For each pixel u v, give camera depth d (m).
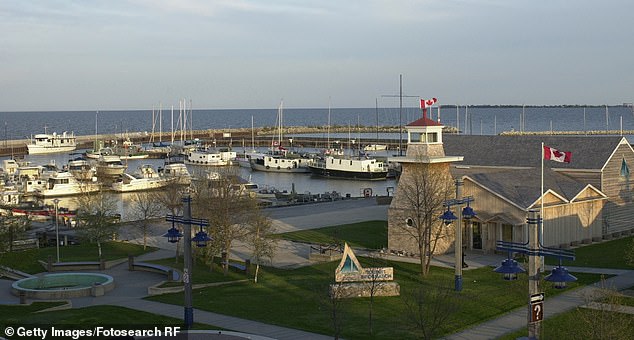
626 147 103.94
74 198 169.00
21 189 169.38
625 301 64.38
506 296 68.00
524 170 99.62
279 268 82.75
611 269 79.56
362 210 128.12
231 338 54.50
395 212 90.56
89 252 93.25
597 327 51.53
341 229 107.00
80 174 182.88
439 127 89.62
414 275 78.00
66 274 76.00
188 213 57.47
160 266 81.44
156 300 68.00
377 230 106.25
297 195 156.50
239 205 85.81
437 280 75.06
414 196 84.31
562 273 38.88
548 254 40.28
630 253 77.12
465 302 65.81
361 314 62.53
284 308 64.81
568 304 64.44
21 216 112.44
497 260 85.31
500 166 105.69
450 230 90.12
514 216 87.38
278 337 56.00
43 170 195.12
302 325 59.41
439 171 88.50
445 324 58.91
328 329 58.25
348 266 69.31
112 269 83.62
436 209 82.75
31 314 61.25
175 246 97.50
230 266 83.31
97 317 59.78
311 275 78.19
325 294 67.12
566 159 70.62
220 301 67.50
